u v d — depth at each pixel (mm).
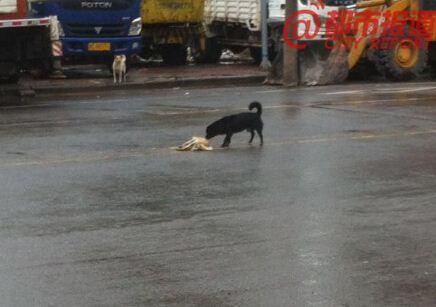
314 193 10328
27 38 21391
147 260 7734
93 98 22141
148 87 24953
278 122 16234
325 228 8742
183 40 30422
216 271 7398
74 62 26953
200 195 10281
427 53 26984
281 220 9078
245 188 10641
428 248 8016
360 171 11586
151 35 29859
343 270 7395
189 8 29609
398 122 15961
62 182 11109
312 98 20625
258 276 7254
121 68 25141
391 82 25797
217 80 25797
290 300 6680
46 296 6828
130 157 12844
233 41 31344
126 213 9469
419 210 9445
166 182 11047
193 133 15094
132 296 6805
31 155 13133
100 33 25719
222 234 8562
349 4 26234
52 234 8633
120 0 25844
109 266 7570
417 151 13008
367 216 9195
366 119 16422
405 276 7223
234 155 12906
